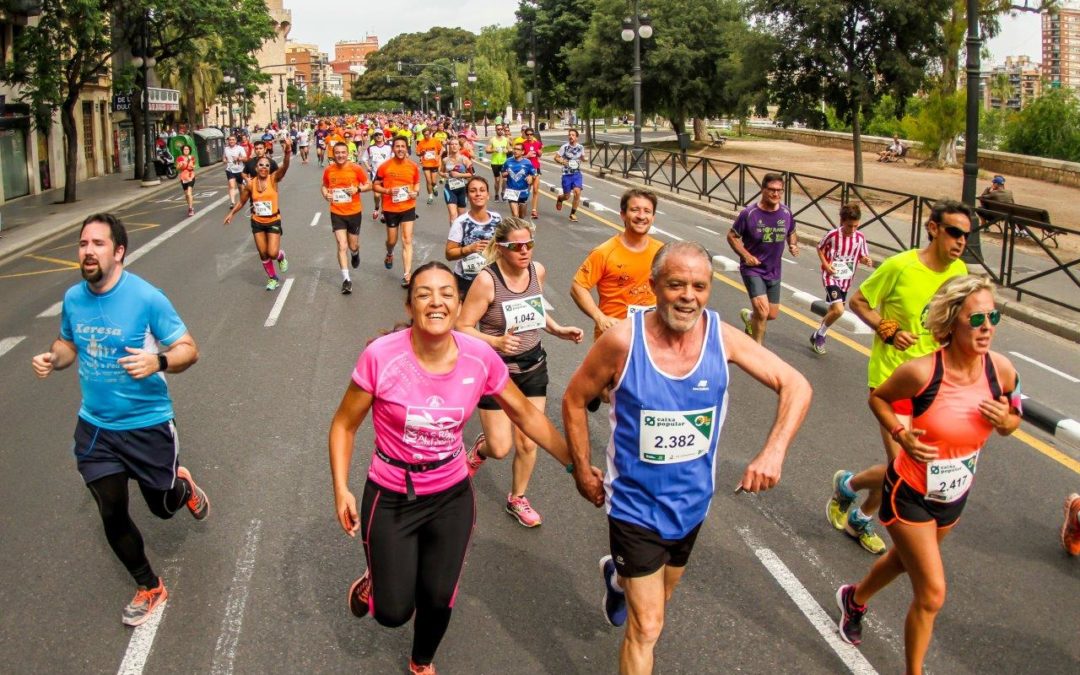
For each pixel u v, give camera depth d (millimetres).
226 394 8391
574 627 4621
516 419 3918
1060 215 23562
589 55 46125
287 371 9109
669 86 44438
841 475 5547
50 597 4941
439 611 3922
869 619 4703
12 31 29188
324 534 5613
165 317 4555
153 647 4441
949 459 3891
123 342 4477
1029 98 41125
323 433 7367
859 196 17797
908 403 4277
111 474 4559
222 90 56812
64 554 5445
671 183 28641
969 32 14383
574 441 3684
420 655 4051
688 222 21750
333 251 16500
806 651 4414
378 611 3820
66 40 25531
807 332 10891
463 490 3947
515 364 5590
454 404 3730
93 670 4277
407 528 3832
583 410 3666
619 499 3623
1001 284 13672
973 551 5480
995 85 45125
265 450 7004
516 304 5484
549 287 13188
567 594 4934
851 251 9461
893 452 5078
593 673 4246
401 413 3697
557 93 61469
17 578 5148
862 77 27297
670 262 3330
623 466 3588
